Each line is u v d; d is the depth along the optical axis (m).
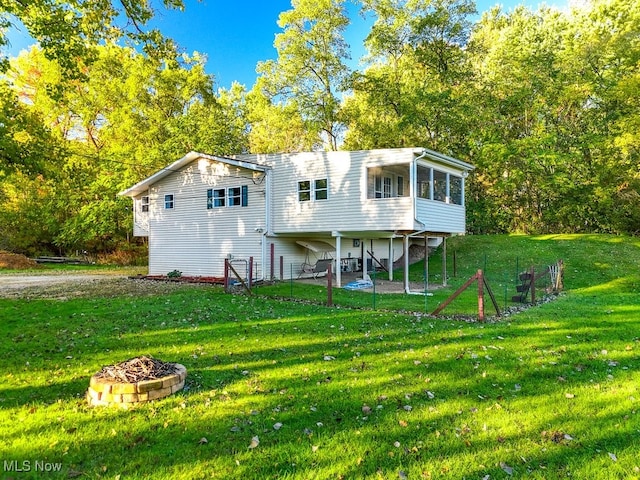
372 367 5.57
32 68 27.73
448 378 5.14
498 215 27.50
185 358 6.01
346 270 21.17
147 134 28.98
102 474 3.14
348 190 15.82
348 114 29.84
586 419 4.03
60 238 29.05
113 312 9.67
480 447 3.53
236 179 18.69
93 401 4.38
